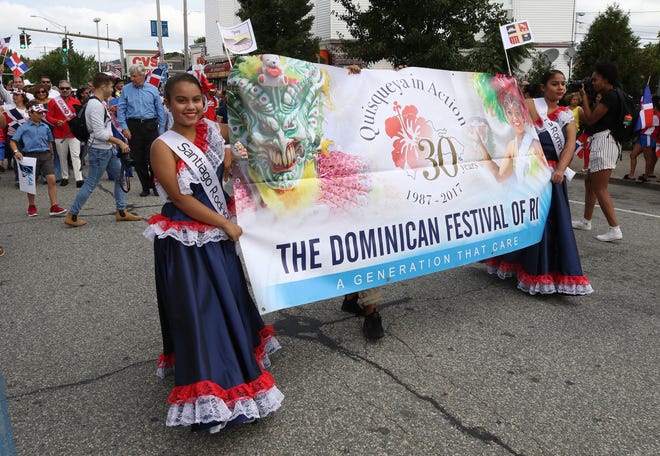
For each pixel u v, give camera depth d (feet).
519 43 14.61
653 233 21.57
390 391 9.70
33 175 23.03
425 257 11.87
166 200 8.67
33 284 15.15
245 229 9.19
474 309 13.55
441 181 12.19
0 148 36.50
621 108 18.98
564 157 14.05
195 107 8.11
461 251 12.50
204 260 8.32
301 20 81.41
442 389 9.78
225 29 10.18
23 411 9.07
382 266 11.17
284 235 9.70
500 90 13.71
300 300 9.87
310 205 10.04
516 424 8.75
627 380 10.16
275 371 10.41
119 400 9.44
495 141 13.29
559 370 10.50
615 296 14.52
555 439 8.38
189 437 8.41
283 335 12.01
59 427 8.65
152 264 16.89
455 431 8.55
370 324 11.65
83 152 35.42
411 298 14.32
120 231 20.90
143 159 27.09
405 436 8.42
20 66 43.55
